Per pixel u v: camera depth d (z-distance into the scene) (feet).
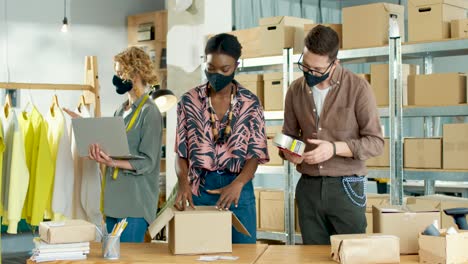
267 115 17.38
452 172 14.52
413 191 25.38
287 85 16.76
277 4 35.32
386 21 15.53
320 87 10.56
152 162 12.24
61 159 14.52
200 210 9.48
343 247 8.32
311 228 10.72
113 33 30.50
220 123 10.41
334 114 10.48
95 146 11.97
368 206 15.94
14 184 13.99
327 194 10.47
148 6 31.83
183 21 21.15
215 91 10.27
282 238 16.87
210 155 10.34
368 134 10.27
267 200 17.43
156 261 8.73
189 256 9.04
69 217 14.64
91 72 15.48
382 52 15.34
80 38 29.40
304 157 9.93
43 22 28.22
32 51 27.91
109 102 30.53
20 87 14.60
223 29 21.12
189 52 21.02
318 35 9.94
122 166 12.10
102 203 12.76
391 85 15.08
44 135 14.32
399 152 15.05
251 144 10.41
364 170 10.62
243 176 10.23
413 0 15.12
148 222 12.38
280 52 16.98
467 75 14.71
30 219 14.58
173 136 21.75
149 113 12.28
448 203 14.55
